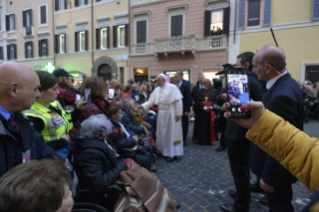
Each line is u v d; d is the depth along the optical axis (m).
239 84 1.14
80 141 1.87
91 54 14.88
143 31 13.31
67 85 3.11
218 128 4.49
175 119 3.87
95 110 2.31
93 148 1.80
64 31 15.15
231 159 2.10
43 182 0.63
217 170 3.44
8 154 1.07
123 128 2.96
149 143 3.31
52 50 14.66
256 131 0.96
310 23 8.18
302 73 8.43
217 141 5.44
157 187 1.77
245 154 2.06
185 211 2.31
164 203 1.73
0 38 11.48
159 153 4.16
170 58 12.67
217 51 11.23
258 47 9.84
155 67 13.15
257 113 0.97
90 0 14.58
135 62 13.69
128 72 13.96
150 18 12.95
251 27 10.02
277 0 9.04
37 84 1.19
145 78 13.66
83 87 2.41
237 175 2.09
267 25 9.35
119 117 2.76
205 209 2.35
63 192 0.70
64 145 1.86
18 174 0.64
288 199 1.38
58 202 0.66
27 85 1.12
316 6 7.92
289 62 8.70
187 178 3.15
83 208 1.57
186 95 4.86
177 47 12.05
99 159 1.79
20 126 1.21
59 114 1.96
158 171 3.41
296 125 1.42
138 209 1.58
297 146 0.86
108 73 14.84
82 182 1.79
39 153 1.50
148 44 13.13
